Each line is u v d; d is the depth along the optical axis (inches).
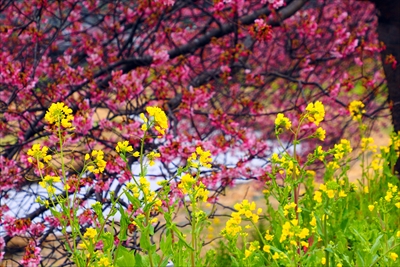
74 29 325.4
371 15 449.7
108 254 142.3
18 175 271.1
